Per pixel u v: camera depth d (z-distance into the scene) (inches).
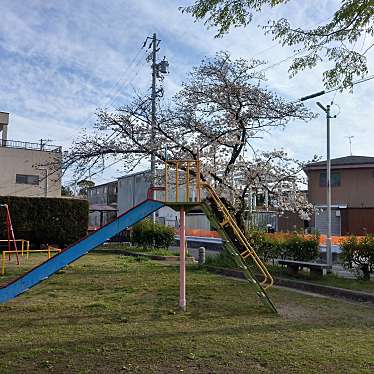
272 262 492.4
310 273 425.4
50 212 908.0
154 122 532.7
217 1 191.6
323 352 190.7
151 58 773.3
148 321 249.3
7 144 1366.9
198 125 530.6
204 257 548.4
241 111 525.3
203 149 530.6
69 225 920.9
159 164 558.9
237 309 286.4
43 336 213.8
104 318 256.4
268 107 523.5
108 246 896.3
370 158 1077.1
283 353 188.7
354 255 406.3
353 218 1020.5
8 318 255.3
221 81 522.9
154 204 289.1
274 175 538.6
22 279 266.2
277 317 264.1
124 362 175.3
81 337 212.2
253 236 503.5
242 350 192.7
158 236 781.9
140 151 529.0
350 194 1040.2
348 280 398.6
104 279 425.1
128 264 567.2
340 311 285.0
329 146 562.9
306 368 170.4
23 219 882.8
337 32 204.7
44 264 270.1
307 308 294.2
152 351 190.2
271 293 355.9
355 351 192.5
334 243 647.8
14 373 162.1
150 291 354.6
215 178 525.7
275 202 556.4
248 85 515.5
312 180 1077.1
